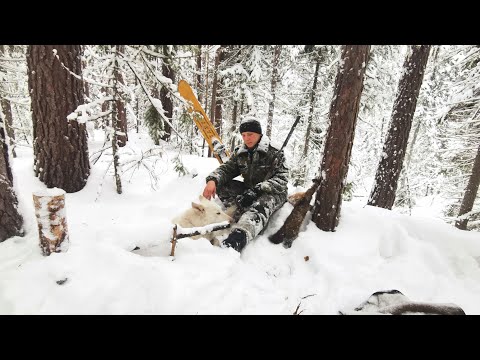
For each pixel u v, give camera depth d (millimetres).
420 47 5285
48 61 3342
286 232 2975
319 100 9844
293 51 9789
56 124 3529
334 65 8930
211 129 4242
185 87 4047
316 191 3242
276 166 3236
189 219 2746
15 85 6023
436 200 12539
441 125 7922
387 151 5867
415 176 15320
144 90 3789
